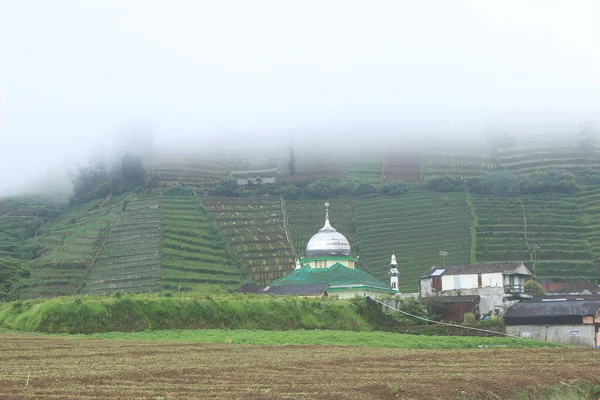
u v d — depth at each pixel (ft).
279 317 609.42
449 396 306.55
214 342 490.49
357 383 318.24
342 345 505.25
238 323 584.81
